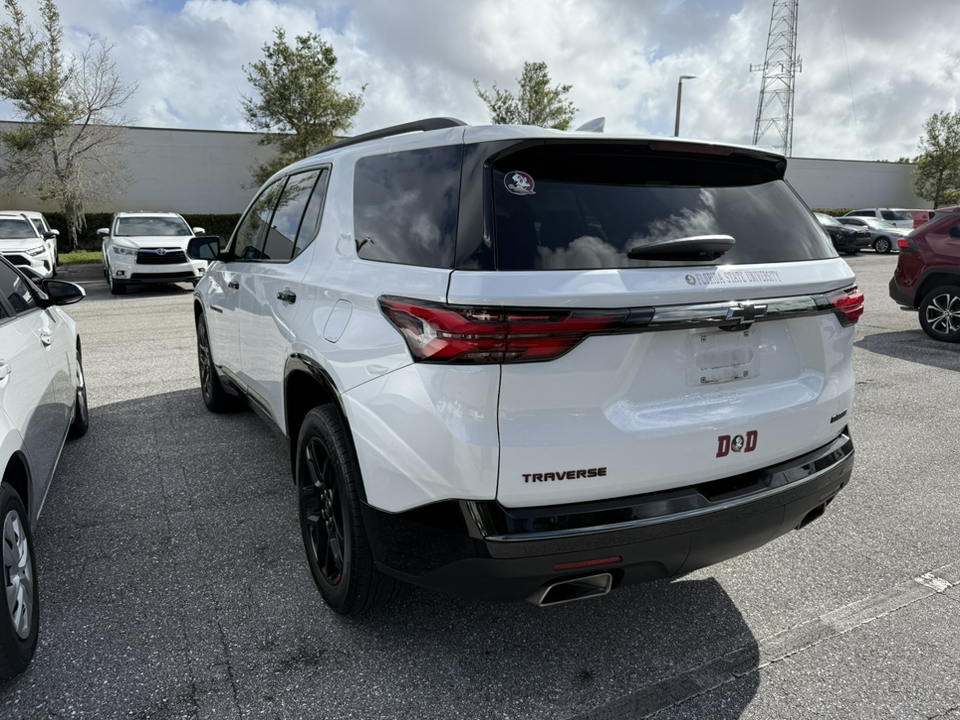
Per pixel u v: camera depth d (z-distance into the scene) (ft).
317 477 8.87
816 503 7.98
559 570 6.55
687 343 6.86
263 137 93.45
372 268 7.81
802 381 7.84
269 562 10.20
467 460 6.36
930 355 24.88
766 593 9.46
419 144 7.87
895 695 7.38
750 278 7.01
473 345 6.18
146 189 103.30
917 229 28.48
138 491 12.79
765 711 7.14
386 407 7.04
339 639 8.36
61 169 83.15
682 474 6.91
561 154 7.07
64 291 13.80
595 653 8.13
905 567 10.15
